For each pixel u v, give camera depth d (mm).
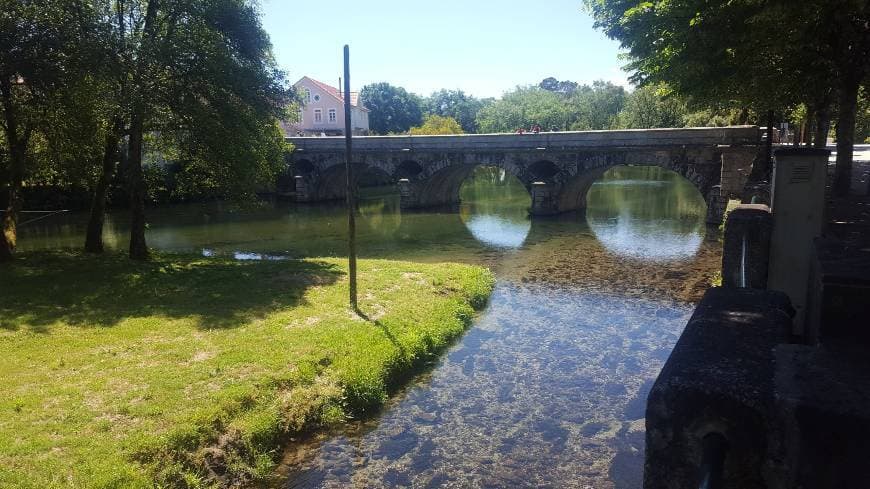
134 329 11977
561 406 10562
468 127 114688
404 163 43219
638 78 17734
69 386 9109
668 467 1628
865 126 48469
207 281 16641
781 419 1471
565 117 85625
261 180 22891
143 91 16547
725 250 7516
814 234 6906
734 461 1548
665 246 26312
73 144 17547
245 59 19750
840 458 1423
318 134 78000
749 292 2471
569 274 21297
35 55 15359
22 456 7145
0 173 18859
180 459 7719
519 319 15742
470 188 62188
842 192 13812
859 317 2150
